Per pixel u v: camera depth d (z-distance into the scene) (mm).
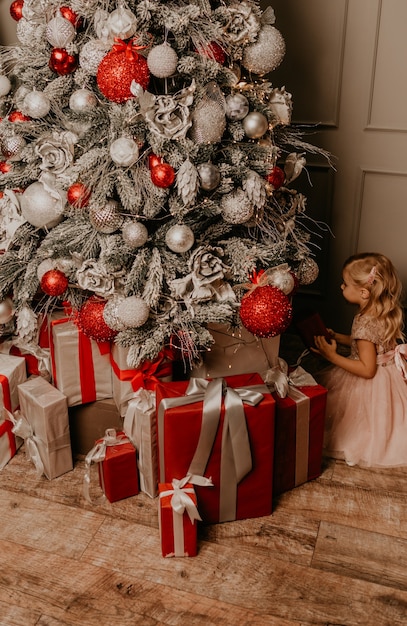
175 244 1518
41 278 1642
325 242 2523
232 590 1505
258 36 1514
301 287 2625
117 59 1387
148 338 1613
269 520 1710
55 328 1720
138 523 1689
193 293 1575
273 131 1747
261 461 1639
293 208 1823
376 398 1953
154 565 1566
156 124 1419
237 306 1646
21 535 1647
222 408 1551
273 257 1649
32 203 1629
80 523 1686
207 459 1593
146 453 1699
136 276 1558
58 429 1772
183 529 1550
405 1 2129
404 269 2475
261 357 1826
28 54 1611
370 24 2182
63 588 1507
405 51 2186
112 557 1588
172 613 1449
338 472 1887
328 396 2039
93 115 1501
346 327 2619
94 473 1854
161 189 1499
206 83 1473
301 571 1555
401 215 2398
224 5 1503
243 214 1562
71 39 1515
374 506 1759
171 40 1487
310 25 2244
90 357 1763
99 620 1433
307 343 2037
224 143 1606
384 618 1440
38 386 1809
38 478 1834
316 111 2359
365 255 1955
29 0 1605
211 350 1759
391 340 1978
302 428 1737
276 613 1450
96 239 1622
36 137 1687
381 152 2336
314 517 1720
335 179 2422
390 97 2260
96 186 1524
